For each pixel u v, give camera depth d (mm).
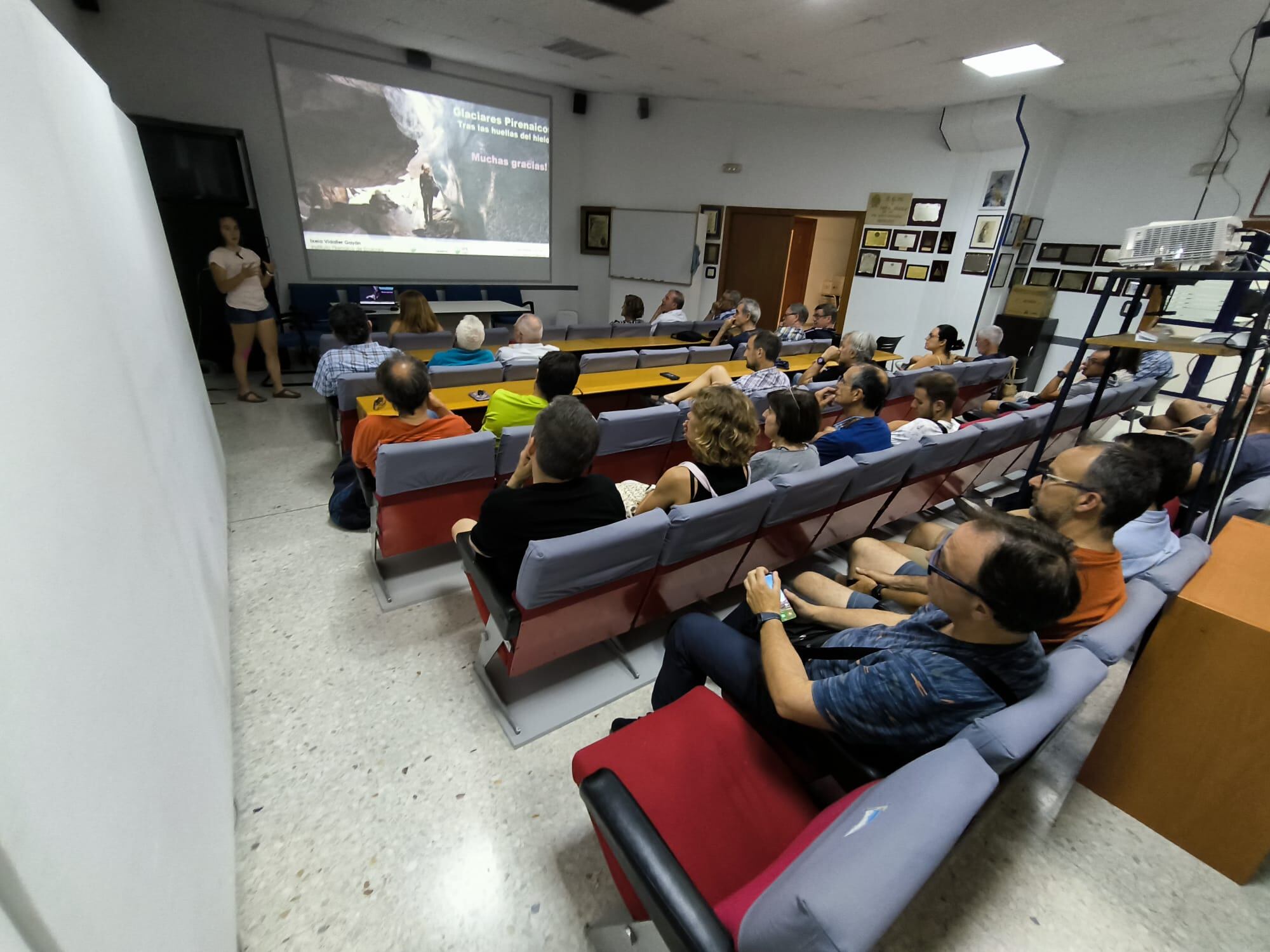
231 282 4219
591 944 1138
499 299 7586
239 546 2432
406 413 2090
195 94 5137
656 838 802
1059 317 6340
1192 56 4016
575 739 1604
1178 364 5180
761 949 611
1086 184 5996
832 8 3756
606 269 8258
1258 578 1435
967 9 3570
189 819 874
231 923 1026
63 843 488
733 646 1307
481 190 7074
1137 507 1215
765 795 1077
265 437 3723
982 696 888
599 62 5781
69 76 1216
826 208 7043
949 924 1217
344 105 5879
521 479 1790
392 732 1587
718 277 7750
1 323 570
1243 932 1239
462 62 6406
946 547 926
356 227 6312
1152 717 1405
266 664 1793
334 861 1259
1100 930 1227
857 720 960
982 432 2492
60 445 656
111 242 1308
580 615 1505
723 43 4707
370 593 2156
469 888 1229
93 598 654
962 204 6199
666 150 7453
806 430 1973
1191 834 1390
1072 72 4574
